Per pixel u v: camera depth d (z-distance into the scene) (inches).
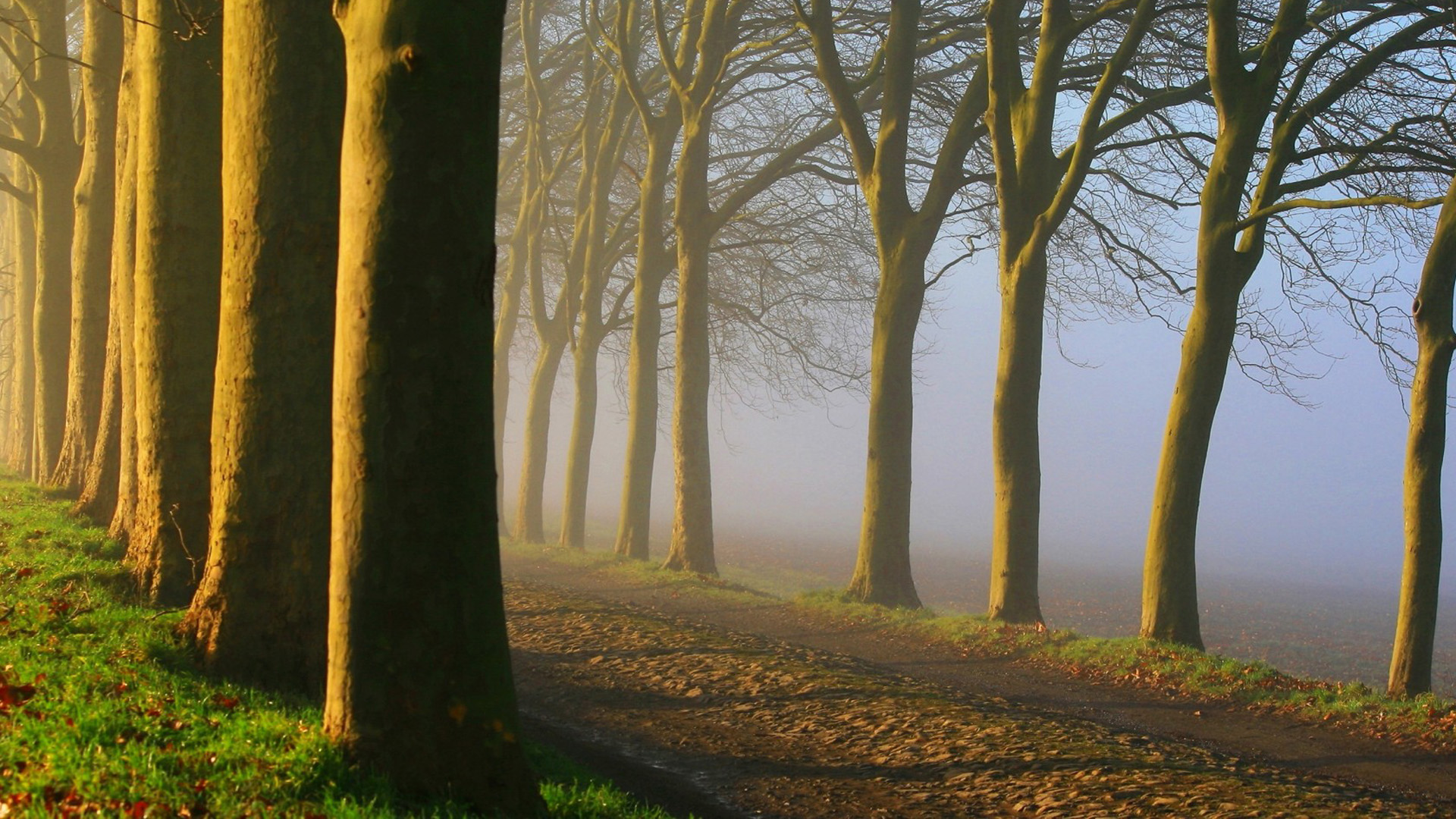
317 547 319.0
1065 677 573.0
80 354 672.4
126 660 293.0
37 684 253.0
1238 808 301.4
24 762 195.8
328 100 310.5
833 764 353.4
